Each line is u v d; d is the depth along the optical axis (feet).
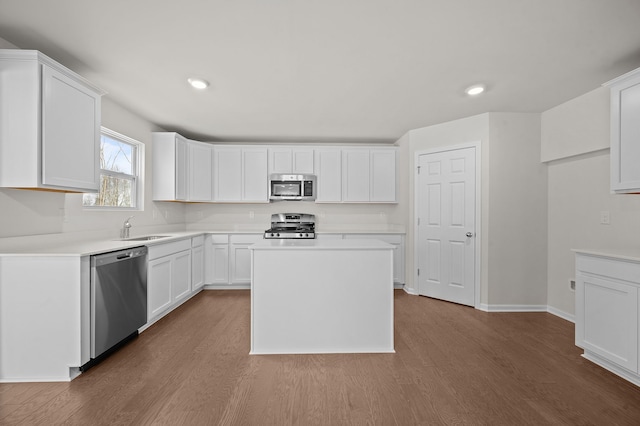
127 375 6.88
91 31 6.48
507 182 11.59
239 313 11.23
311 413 5.59
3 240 6.89
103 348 7.40
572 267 10.59
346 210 16.83
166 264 10.68
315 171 15.80
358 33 6.55
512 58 7.59
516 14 5.90
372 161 15.81
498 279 11.64
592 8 5.72
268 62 7.80
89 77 8.64
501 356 7.88
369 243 8.80
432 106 10.96
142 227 12.34
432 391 6.31
